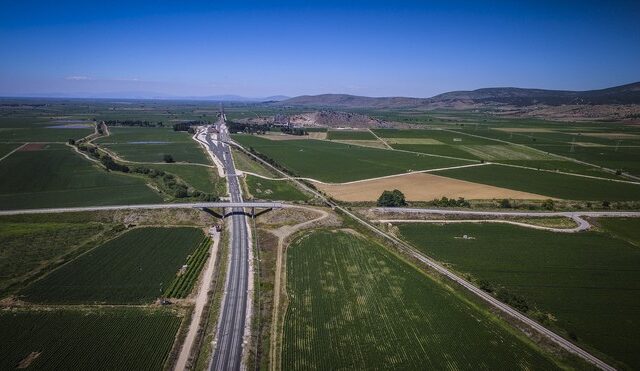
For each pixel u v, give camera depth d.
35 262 107.00
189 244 122.56
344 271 106.62
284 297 93.00
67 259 109.38
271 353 74.06
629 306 89.62
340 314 86.44
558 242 125.19
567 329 81.06
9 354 71.62
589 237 129.38
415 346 76.06
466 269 106.75
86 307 86.81
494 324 83.69
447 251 118.19
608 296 93.75
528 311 86.81
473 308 89.44
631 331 80.56
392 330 80.94
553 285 98.56
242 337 77.94
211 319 83.69
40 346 74.00
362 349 75.06
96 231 129.88
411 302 91.56
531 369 70.38
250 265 108.75
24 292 91.94
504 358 73.12
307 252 118.69
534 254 116.19
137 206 145.50
